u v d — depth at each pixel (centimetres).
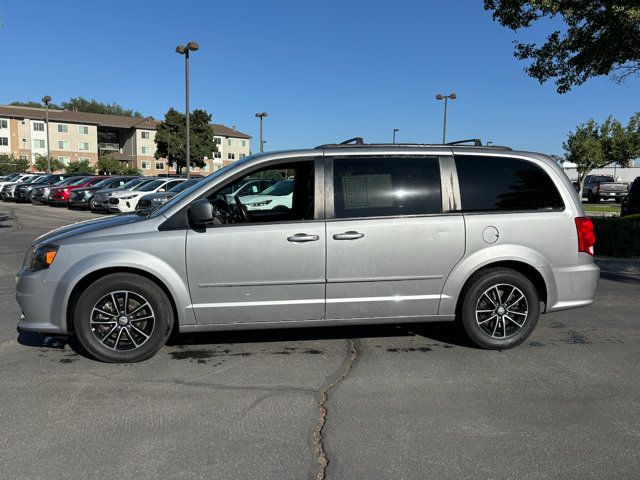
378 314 459
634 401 371
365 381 407
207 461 293
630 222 1027
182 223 439
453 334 526
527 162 480
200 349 481
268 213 523
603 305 648
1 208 2444
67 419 344
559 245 472
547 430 328
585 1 1012
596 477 278
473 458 296
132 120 9188
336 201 450
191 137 6359
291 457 298
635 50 1012
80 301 429
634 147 3133
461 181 467
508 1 1089
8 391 388
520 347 487
